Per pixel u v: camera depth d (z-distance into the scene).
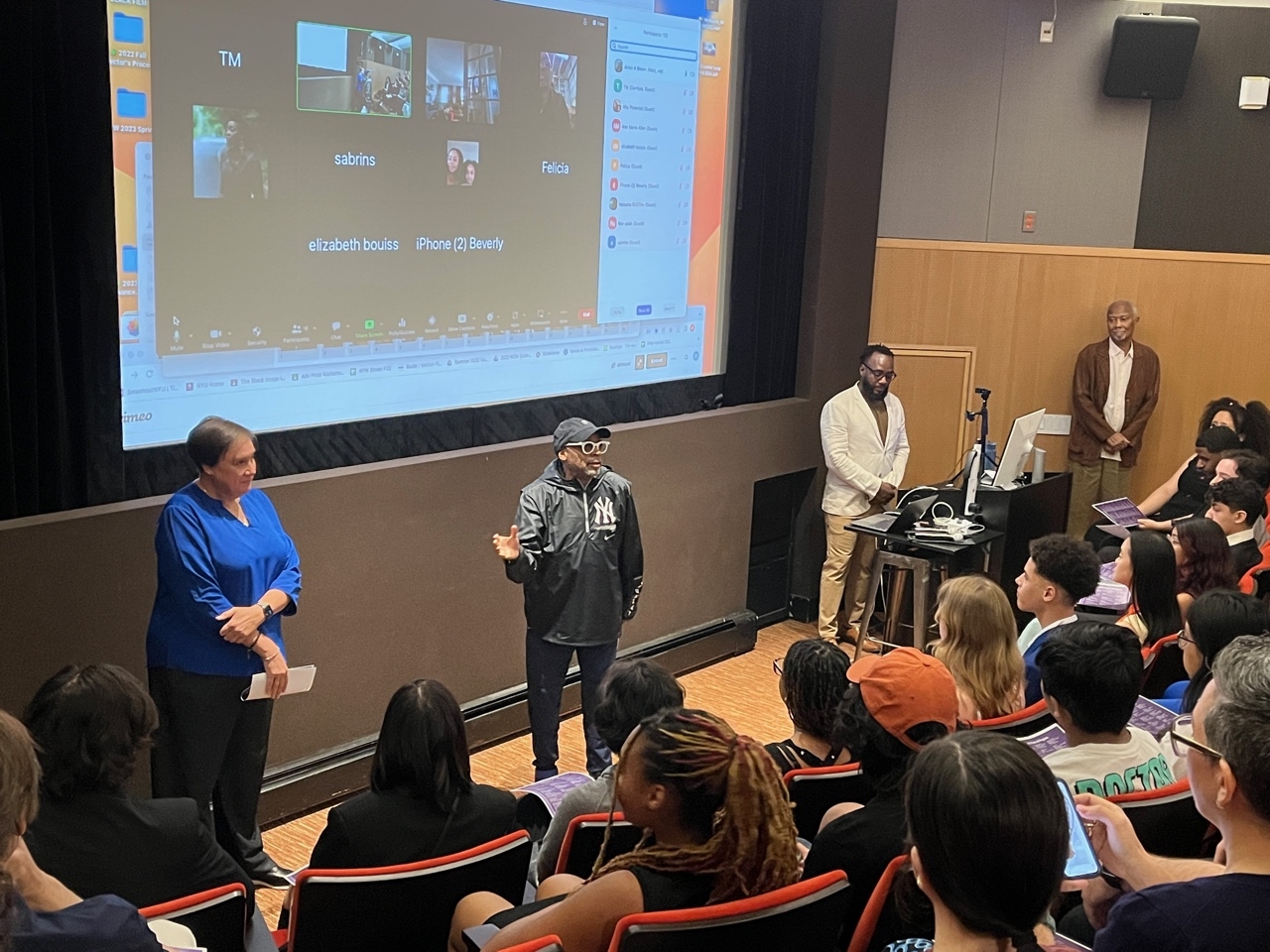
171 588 3.33
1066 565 3.65
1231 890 1.50
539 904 2.08
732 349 5.91
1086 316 7.20
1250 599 3.00
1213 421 6.15
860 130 6.23
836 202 6.19
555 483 4.22
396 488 4.33
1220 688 1.64
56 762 2.19
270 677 3.37
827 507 6.02
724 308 5.86
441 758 2.37
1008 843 1.29
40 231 3.42
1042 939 1.74
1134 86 6.90
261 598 3.43
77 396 3.59
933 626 5.60
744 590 6.07
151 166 3.66
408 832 2.36
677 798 1.80
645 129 5.25
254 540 3.44
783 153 5.92
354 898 2.09
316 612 4.15
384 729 2.38
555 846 2.68
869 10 6.11
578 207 5.02
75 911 1.52
